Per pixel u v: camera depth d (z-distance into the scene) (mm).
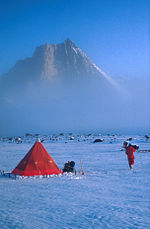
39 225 6172
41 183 13078
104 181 13039
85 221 6473
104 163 22484
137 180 12922
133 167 18812
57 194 10133
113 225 6074
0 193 10578
